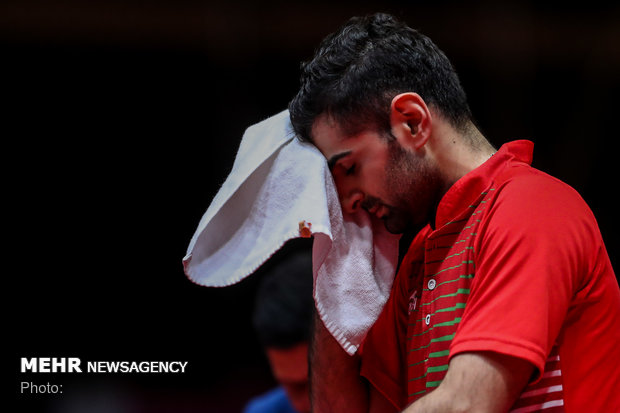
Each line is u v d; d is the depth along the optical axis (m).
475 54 15.20
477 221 3.77
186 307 17.92
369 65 3.91
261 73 15.12
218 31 14.91
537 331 3.25
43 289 17.53
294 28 14.93
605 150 15.42
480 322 3.34
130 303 17.81
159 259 17.73
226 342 17.84
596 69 15.23
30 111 15.75
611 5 15.02
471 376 3.26
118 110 16.03
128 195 17.12
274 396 7.90
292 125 4.13
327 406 4.50
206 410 16.70
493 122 15.32
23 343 17.39
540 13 15.12
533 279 3.34
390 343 4.38
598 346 3.62
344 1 14.92
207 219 4.00
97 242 17.50
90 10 14.84
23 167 16.42
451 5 15.00
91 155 16.53
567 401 3.58
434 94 4.00
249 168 4.03
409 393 4.04
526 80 15.24
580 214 3.63
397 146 3.89
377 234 4.26
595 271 3.62
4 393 16.25
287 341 6.41
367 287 4.06
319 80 3.96
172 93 15.82
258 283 17.20
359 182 4.00
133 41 15.21
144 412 16.03
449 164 3.99
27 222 17.06
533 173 3.79
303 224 3.72
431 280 3.93
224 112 15.44
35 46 15.05
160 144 16.47
